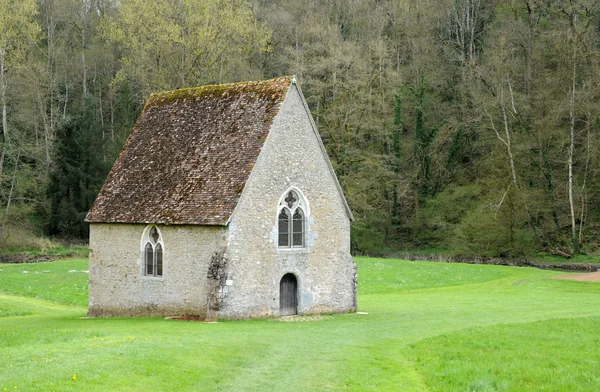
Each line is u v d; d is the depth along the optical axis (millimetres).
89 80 96125
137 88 86125
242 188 31641
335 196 35750
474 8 88938
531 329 26641
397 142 78562
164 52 63500
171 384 17297
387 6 86688
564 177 72500
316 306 34469
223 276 30906
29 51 79812
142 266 34281
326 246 35125
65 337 23688
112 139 83125
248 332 26547
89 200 78688
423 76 80000
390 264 60562
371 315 34094
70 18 92188
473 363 20891
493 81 71438
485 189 74625
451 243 72812
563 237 68875
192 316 32250
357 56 73438
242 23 65938
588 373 19672
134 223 34094
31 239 73375
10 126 79000
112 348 20625
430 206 77250
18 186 75938
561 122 71375
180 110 37500
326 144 77438
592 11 72312
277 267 33125
